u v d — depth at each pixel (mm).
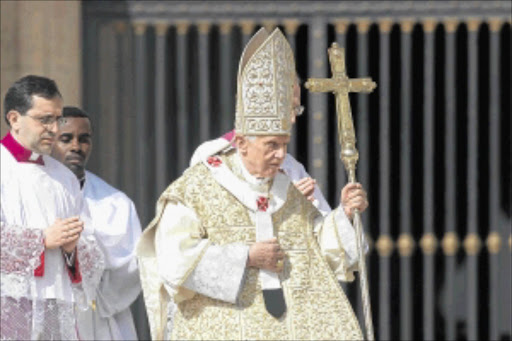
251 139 20469
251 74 20422
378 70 39531
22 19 31781
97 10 33812
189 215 20547
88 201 26594
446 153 34031
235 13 33969
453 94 33969
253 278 20453
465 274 40125
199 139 36719
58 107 23844
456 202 40094
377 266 38531
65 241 23328
